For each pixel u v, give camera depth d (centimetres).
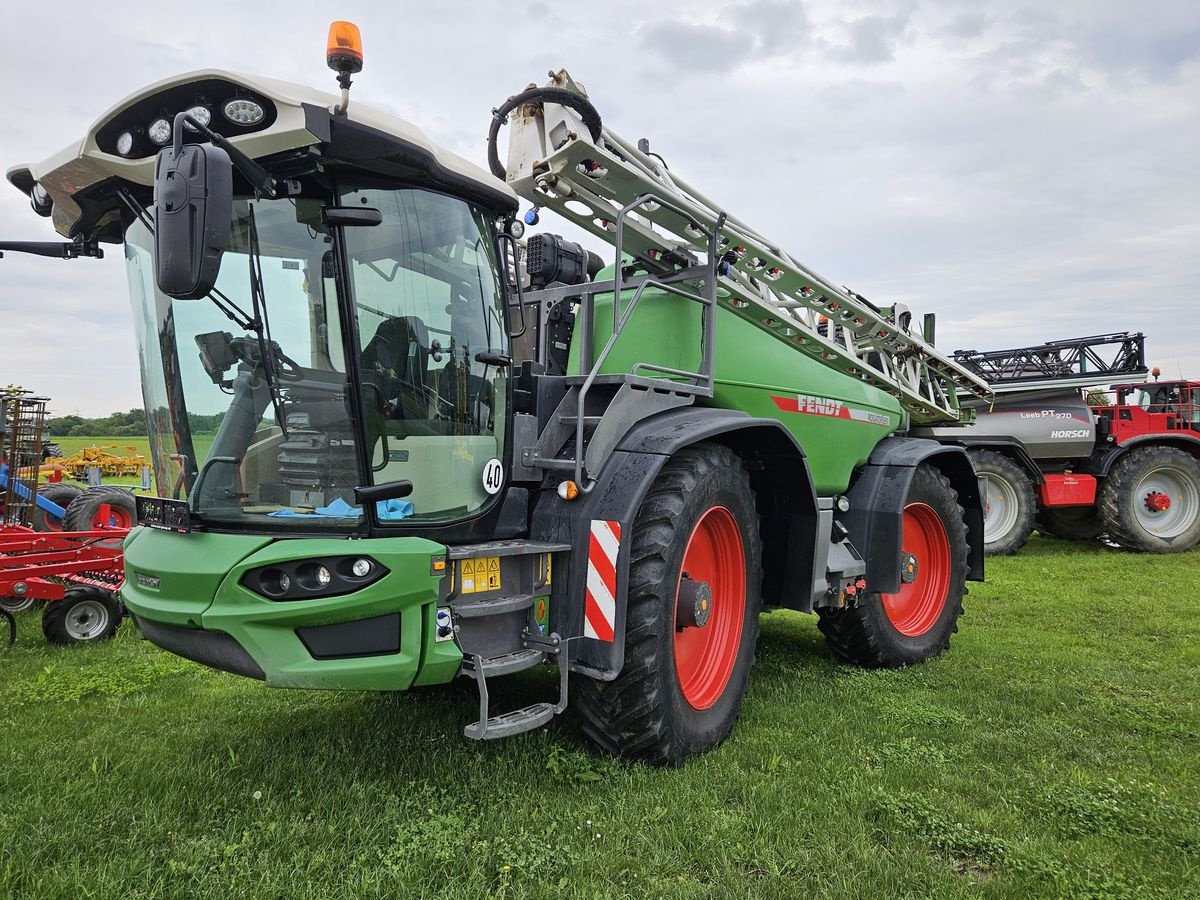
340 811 292
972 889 253
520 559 333
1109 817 300
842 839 280
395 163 303
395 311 312
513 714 309
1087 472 1121
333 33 273
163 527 316
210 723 387
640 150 439
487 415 340
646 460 340
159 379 335
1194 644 574
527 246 450
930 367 655
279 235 299
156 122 290
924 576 568
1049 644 579
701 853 270
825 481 498
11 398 766
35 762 338
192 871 252
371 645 288
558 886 249
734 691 386
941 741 379
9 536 641
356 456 300
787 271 490
